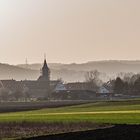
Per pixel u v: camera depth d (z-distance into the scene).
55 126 87.94
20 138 66.25
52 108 165.50
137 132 69.31
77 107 163.88
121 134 67.25
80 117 107.75
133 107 146.00
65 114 122.62
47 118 108.75
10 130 83.25
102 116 108.00
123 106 153.88
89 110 141.12
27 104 193.62
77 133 69.06
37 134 74.94
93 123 89.56
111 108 145.75
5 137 71.56
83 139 63.16
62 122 95.38
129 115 108.56
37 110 156.75
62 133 69.56
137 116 104.94
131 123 86.56
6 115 128.25
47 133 75.69
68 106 173.62
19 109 163.50
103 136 65.56
